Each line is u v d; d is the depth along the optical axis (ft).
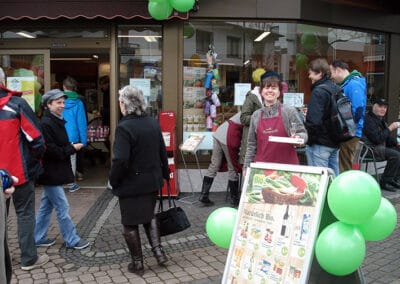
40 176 15.37
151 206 14.03
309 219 9.62
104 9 22.17
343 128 16.06
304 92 24.59
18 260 15.14
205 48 23.79
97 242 16.76
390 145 25.12
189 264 14.73
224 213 11.51
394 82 27.30
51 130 15.08
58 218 15.90
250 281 10.09
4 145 13.47
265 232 10.18
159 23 23.54
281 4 23.25
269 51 24.12
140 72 24.12
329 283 10.83
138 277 13.78
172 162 22.29
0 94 13.52
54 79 36.35
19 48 24.58
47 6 22.25
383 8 26.27
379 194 9.02
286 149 13.01
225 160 21.89
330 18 24.44
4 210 8.11
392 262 14.58
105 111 32.37
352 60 26.03
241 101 24.13
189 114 24.06
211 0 23.03
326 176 9.77
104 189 25.17
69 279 13.71
